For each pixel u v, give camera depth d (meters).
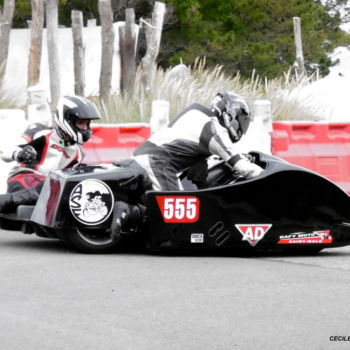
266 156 22.55
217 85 43.78
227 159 21.83
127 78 44.19
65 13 81.06
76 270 19.20
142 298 16.47
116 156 31.14
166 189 21.97
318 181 21.80
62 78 55.88
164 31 82.19
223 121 22.25
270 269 19.86
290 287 17.70
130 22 44.16
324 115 45.12
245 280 18.39
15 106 40.62
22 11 71.19
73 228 21.33
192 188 23.42
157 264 20.28
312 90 47.72
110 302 16.09
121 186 21.39
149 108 39.88
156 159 22.00
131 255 21.66
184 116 22.38
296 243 21.86
